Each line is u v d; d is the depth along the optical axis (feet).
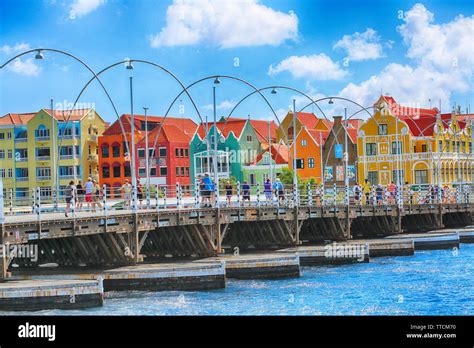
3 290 128.67
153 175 432.66
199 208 177.27
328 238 231.91
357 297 151.64
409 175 387.34
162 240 180.75
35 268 159.63
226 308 138.82
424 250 247.09
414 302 146.92
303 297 152.15
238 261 175.94
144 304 141.28
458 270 192.03
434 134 387.55
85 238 157.79
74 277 149.59
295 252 194.70
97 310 134.41
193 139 445.78
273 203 214.69
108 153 439.22
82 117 433.48
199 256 180.04
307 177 425.69
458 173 403.34
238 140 441.68
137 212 158.92
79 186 182.70
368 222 258.16
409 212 268.21
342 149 414.41
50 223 136.36
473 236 272.92
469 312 136.87
